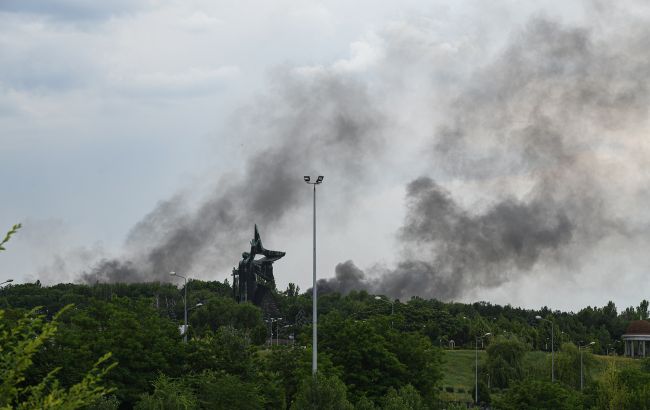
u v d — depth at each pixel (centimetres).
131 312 12656
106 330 11831
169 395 9819
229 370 12000
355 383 12212
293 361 13075
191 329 13712
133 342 11294
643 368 18588
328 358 12000
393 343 13238
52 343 10181
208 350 12181
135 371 11281
